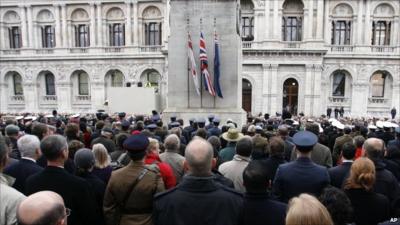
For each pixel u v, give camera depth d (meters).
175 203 4.56
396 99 48.38
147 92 28.83
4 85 56.69
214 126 14.18
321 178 6.18
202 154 4.63
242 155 7.53
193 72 17.70
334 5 48.66
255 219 4.68
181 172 7.89
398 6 47.97
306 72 46.81
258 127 12.00
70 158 8.23
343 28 49.31
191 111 18.02
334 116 46.94
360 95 48.69
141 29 52.88
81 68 54.09
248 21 48.97
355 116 48.50
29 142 6.67
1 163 4.91
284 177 6.30
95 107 53.88
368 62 48.28
